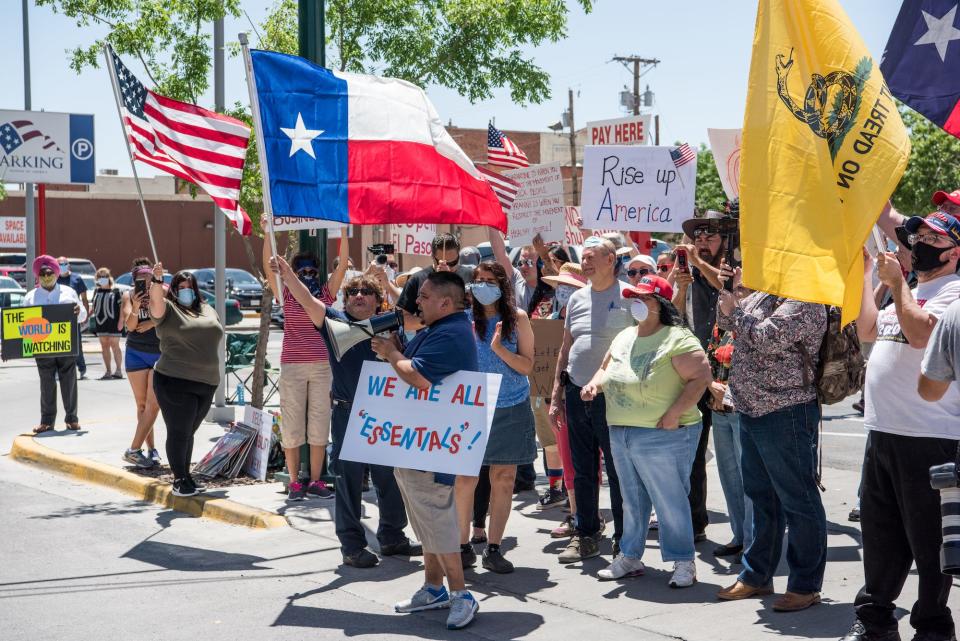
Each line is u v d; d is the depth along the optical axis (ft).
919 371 15.16
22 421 45.88
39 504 29.84
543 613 19.49
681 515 20.53
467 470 18.60
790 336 18.03
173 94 38.34
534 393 25.64
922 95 19.72
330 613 19.74
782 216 16.79
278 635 18.45
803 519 18.51
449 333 18.98
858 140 16.49
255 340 48.21
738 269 18.94
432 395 18.99
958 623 17.58
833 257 16.42
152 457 33.60
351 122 23.70
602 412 22.15
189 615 19.58
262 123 22.68
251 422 31.89
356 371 22.07
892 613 16.52
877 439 15.71
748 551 19.79
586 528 22.95
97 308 61.52
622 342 20.97
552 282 26.32
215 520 27.68
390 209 23.77
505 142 39.29
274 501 28.35
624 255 30.68
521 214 33.47
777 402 18.35
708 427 23.68
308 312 21.75
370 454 19.20
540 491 30.32
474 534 24.44
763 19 17.24
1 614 19.58
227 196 26.73
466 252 28.37
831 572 21.16
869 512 16.14
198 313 29.22
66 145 78.64
